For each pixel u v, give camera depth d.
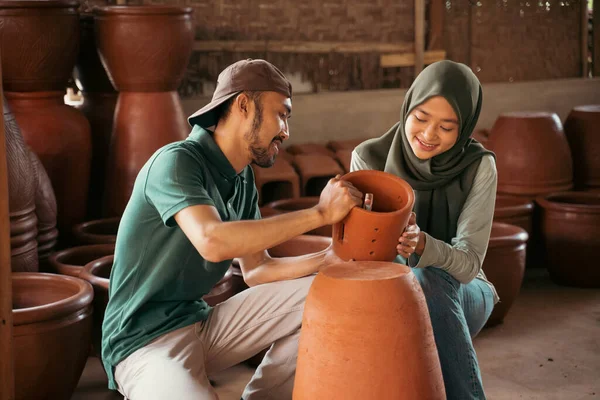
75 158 4.53
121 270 2.70
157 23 4.45
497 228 4.41
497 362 3.81
